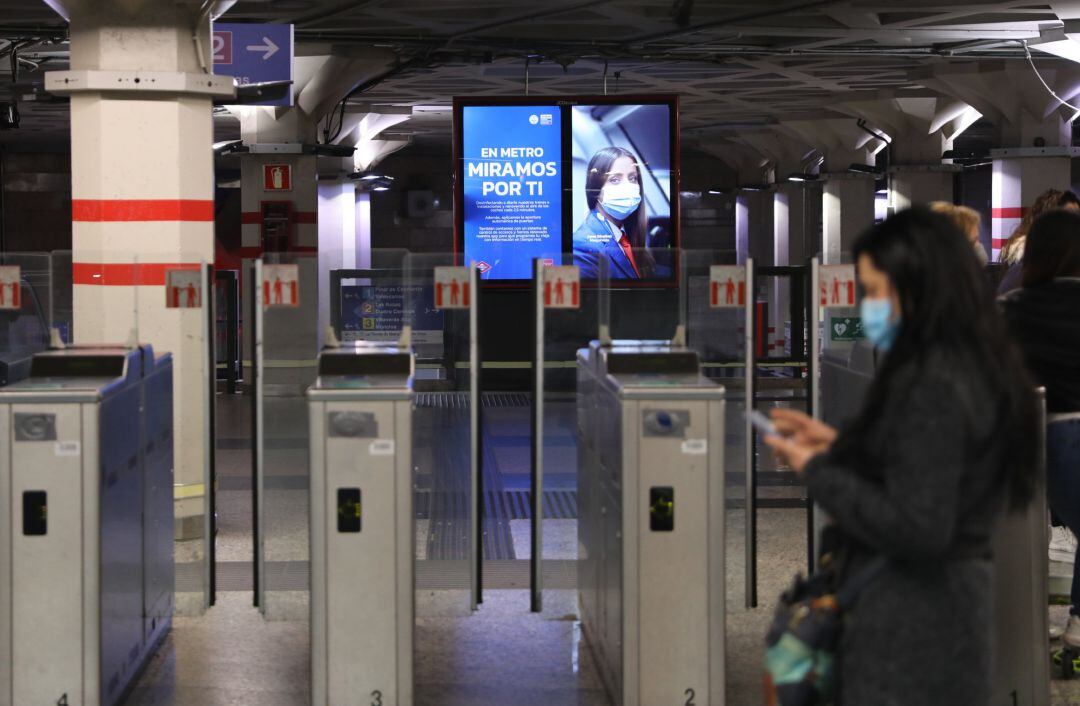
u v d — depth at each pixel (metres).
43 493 4.83
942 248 2.89
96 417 4.83
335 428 4.89
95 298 7.95
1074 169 40.84
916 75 24.89
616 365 5.27
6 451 4.82
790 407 14.09
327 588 4.94
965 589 2.89
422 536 8.45
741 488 9.98
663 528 4.87
